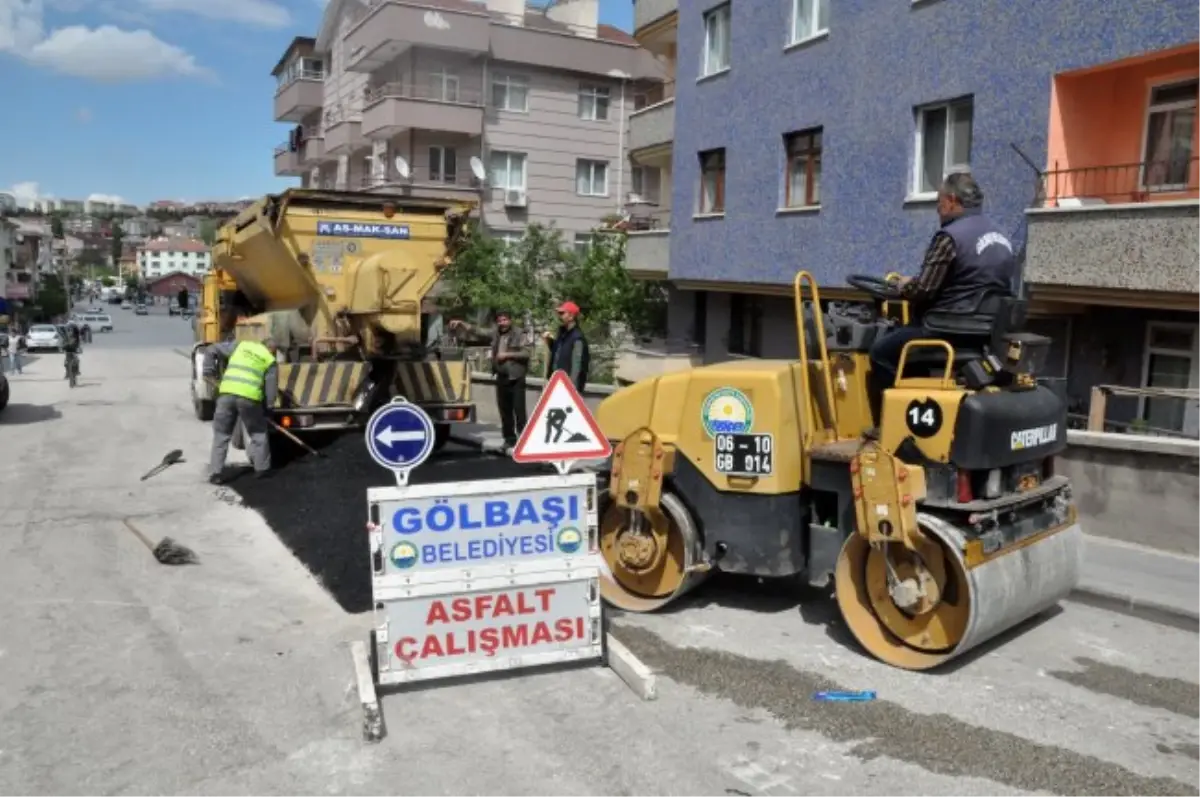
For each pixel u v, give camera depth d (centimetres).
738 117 1816
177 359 3403
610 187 3566
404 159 3272
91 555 779
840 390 626
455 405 1203
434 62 3231
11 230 8475
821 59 1582
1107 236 1063
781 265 1717
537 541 545
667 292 2361
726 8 1862
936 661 542
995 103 1259
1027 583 562
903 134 1422
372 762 445
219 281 1527
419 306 1112
